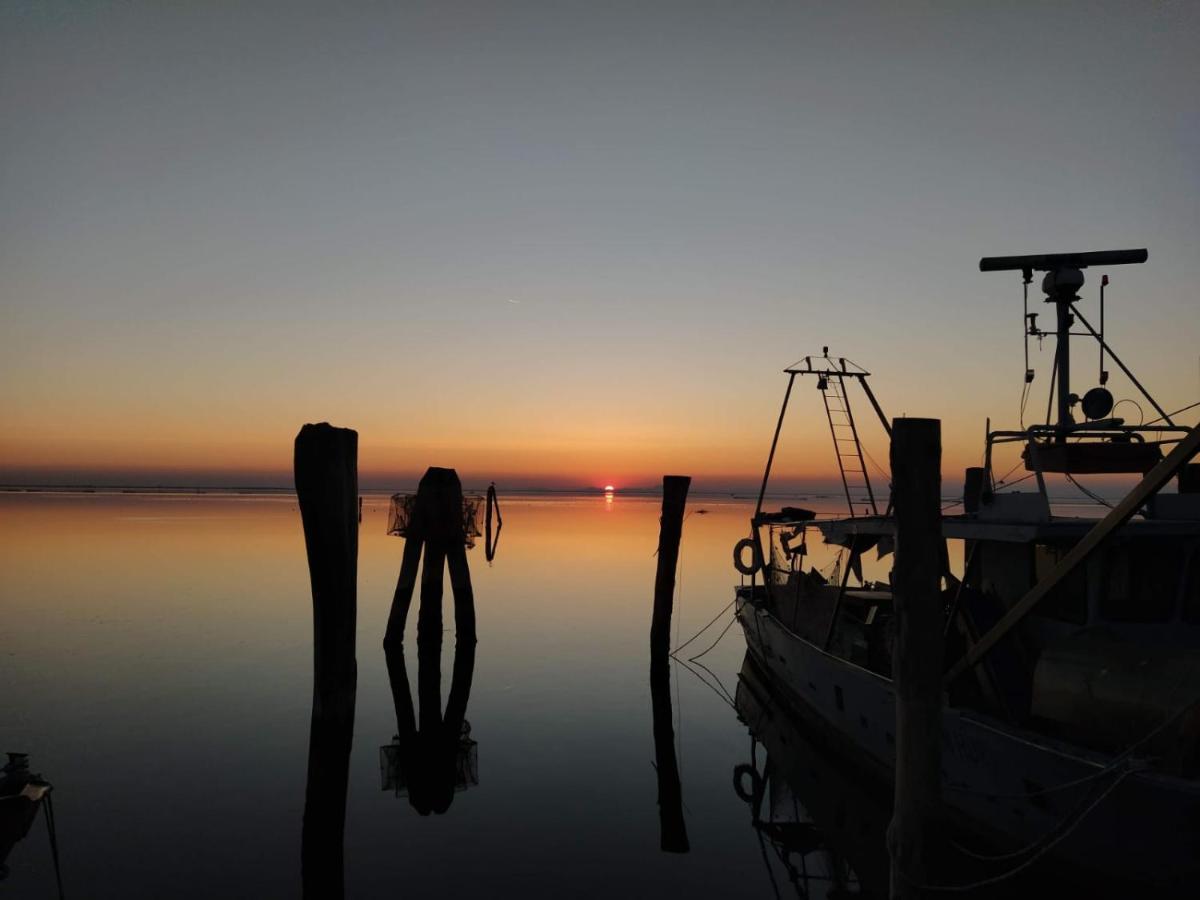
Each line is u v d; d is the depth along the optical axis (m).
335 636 11.86
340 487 11.94
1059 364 10.48
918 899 6.73
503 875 8.88
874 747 11.33
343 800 10.93
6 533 51.47
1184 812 6.65
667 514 18.91
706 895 8.57
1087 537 7.32
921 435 6.84
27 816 6.86
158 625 21.91
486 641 22.23
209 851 9.09
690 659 20.91
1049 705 8.02
